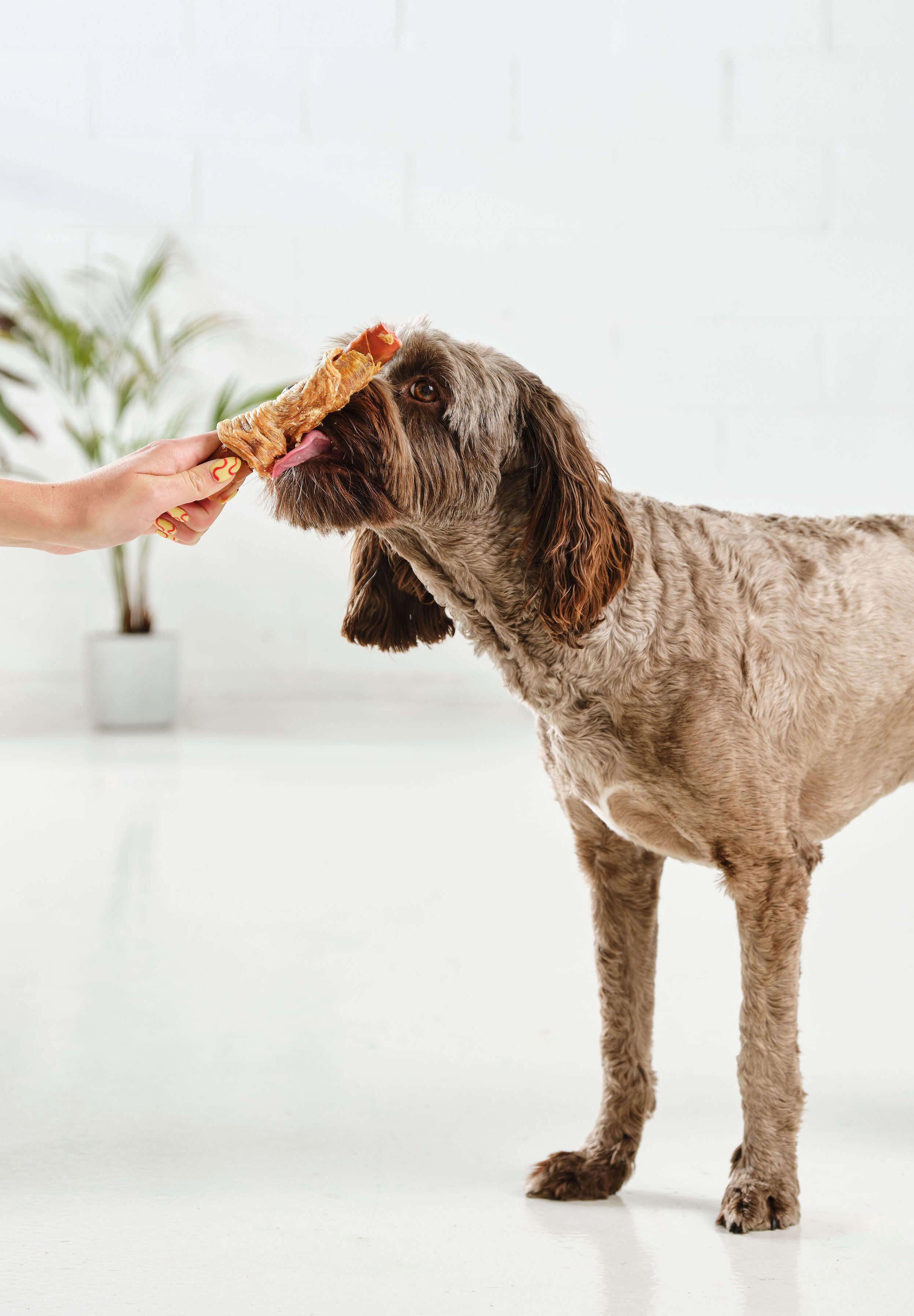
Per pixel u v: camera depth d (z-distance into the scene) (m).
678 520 2.18
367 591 2.39
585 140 7.20
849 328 7.24
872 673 2.18
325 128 7.23
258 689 7.57
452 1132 2.39
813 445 7.32
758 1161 2.04
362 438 1.91
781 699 2.09
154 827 4.84
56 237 7.29
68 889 4.02
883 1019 2.99
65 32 7.20
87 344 6.73
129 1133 2.37
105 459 7.27
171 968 3.31
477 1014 3.01
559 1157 2.18
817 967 3.39
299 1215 2.05
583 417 2.27
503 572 2.10
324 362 1.91
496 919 3.78
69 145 7.24
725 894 2.11
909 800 5.77
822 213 7.20
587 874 2.27
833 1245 1.94
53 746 6.58
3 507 1.71
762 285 7.24
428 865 4.38
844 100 7.14
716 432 7.32
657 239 7.24
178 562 7.48
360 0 7.16
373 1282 1.82
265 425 1.84
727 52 7.13
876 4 7.09
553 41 7.15
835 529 2.29
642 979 2.23
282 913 3.80
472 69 7.18
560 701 2.08
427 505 2.01
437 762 6.22
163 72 7.22
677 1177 2.22
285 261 7.30
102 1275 1.84
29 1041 2.82
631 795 2.09
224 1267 1.87
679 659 2.02
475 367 2.06
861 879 4.38
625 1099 2.21
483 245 7.27
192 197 7.28
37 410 7.32
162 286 7.33
